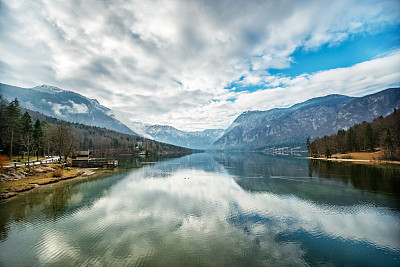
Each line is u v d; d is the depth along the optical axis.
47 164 63.66
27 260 17.05
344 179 55.91
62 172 60.22
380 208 31.05
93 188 44.72
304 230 23.39
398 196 37.91
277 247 19.50
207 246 19.59
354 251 18.81
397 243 20.28
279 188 45.34
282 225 24.84
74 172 65.50
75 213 28.58
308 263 16.88
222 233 22.55
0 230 22.94
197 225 24.75
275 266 16.38
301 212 29.47
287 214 28.67
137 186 47.53
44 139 93.94
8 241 20.31
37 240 20.58
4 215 27.55
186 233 22.47
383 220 26.34
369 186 46.56
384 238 21.36
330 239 21.19
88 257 17.56
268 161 131.38
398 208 31.02
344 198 36.72
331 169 78.44
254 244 20.06
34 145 83.62
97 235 21.83
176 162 126.00
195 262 16.89
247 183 51.47
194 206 32.22
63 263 16.62
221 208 31.28
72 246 19.45
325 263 16.92
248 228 23.91
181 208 31.19
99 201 34.62
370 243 20.33
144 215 28.09
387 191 41.72
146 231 22.92
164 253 18.30
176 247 19.38
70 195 38.31
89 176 62.91
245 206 32.28
